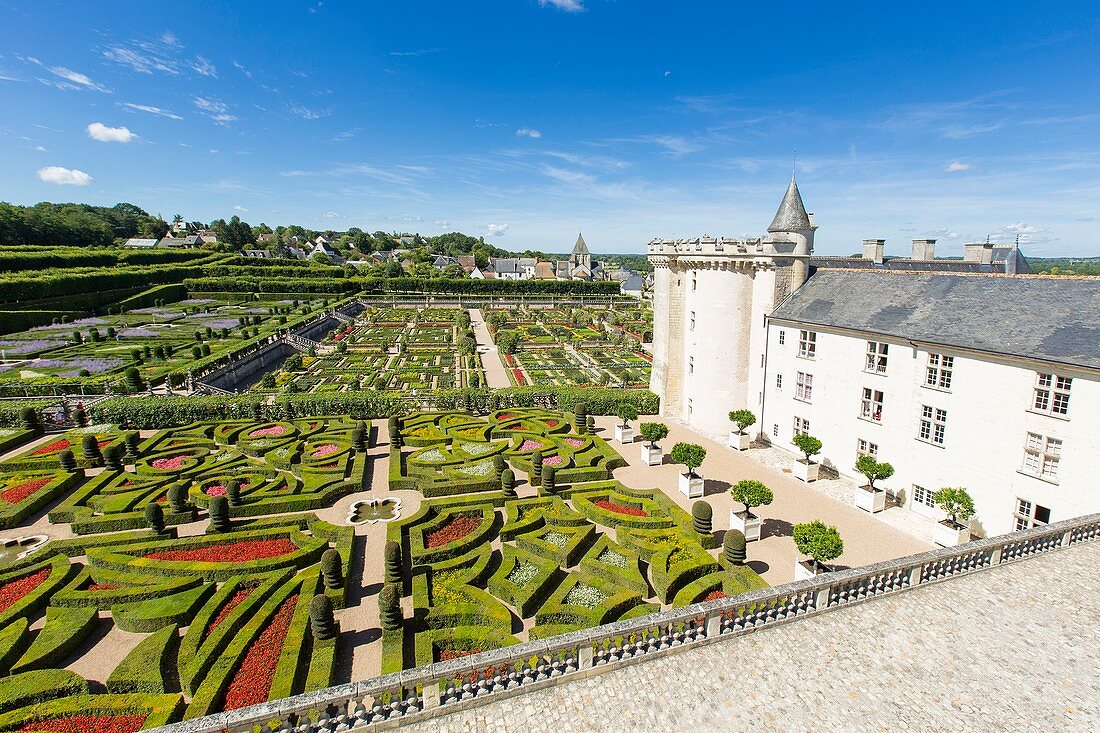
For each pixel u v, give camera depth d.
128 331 83.81
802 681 14.84
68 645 19.42
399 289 153.38
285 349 79.94
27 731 15.38
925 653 15.84
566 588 22.86
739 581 22.94
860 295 37.44
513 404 51.53
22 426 43.34
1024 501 26.27
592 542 27.72
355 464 36.25
